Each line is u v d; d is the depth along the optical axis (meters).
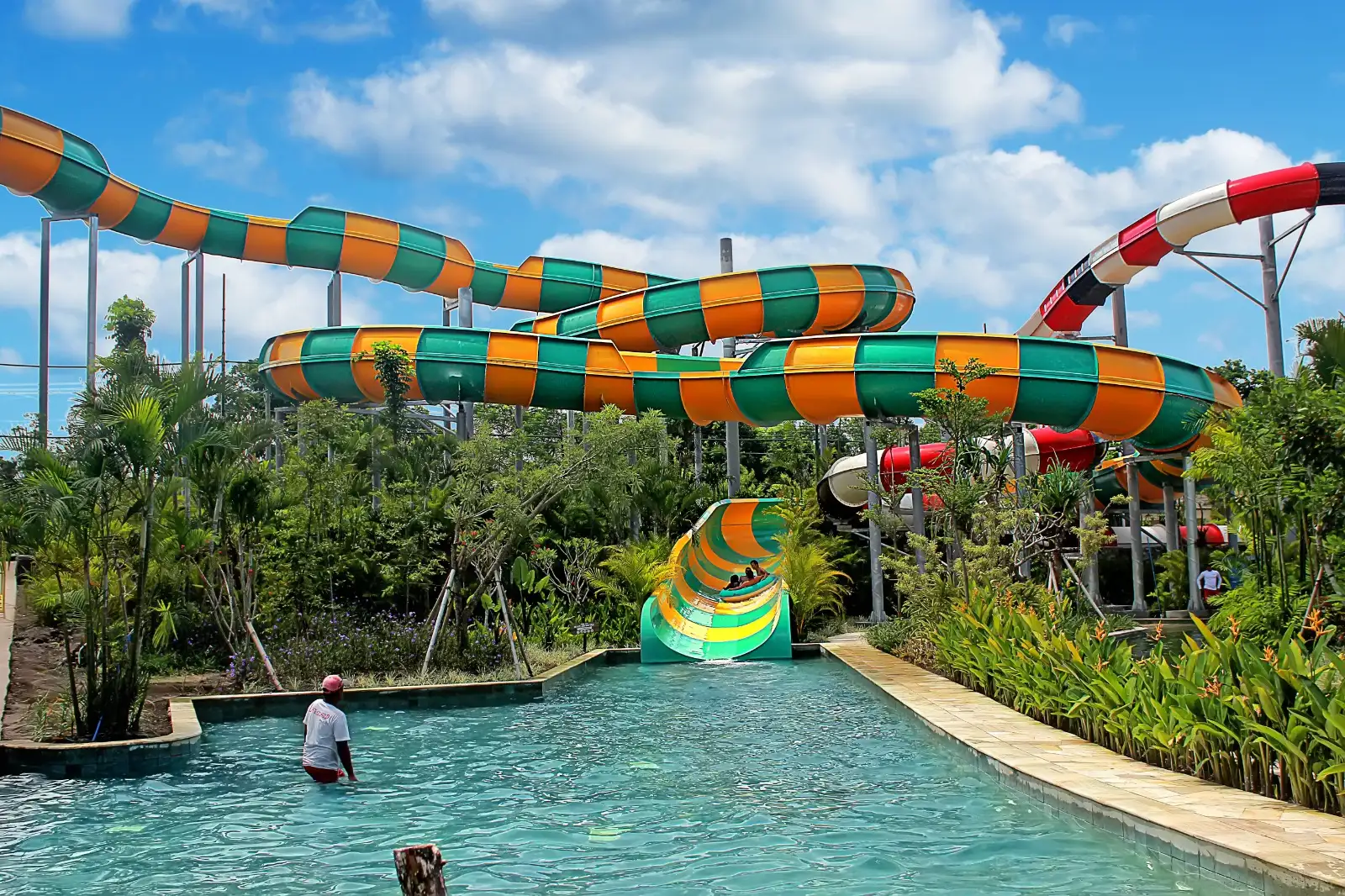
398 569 21.14
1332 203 27.28
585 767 12.09
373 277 36.47
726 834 9.04
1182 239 28.78
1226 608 14.86
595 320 35.19
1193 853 7.34
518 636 19.52
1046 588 20.66
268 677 17.59
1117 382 25.17
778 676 20.58
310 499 21.50
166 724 14.27
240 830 9.56
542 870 8.12
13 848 9.00
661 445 31.86
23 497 15.07
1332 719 7.62
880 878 7.61
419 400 29.75
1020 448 26.62
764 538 36.34
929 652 19.66
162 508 15.77
